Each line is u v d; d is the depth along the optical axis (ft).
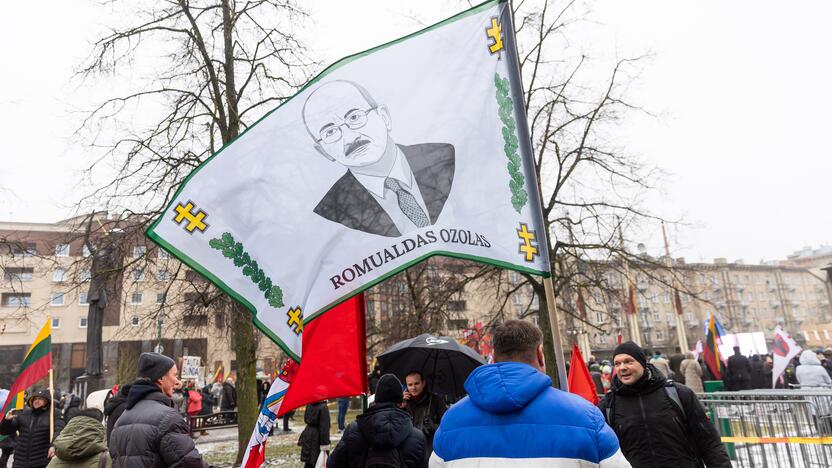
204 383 134.21
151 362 12.68
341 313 12.08
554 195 51.52
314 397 11.62
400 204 11.16
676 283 57.00
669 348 266.57
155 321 42.86
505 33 12.35
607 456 6.79
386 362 17.52
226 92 40.09
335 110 11.45
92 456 15.24
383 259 10.85
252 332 38.09
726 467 12.11
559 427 6.81
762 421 23.93
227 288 10.36
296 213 10.87
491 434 7.04
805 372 43.14
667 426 12.49
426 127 11.64
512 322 7.94
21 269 47.62
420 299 59.26
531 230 11.43
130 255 40.40
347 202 11.05
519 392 6.96
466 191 11.43
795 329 323.78
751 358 51.90
